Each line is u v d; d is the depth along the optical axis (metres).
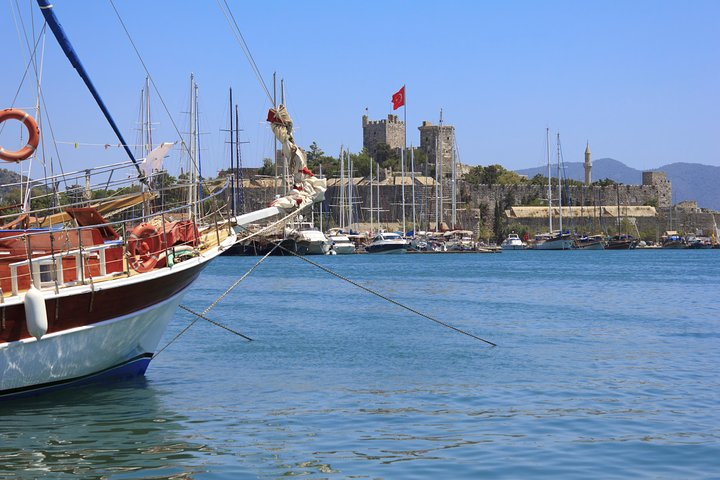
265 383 18.44
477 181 189.25
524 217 153.50
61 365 15.48
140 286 16.09
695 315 33.62
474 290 46.72
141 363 17.50
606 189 170.88
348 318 31.97
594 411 15.59
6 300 14.29
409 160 181.75
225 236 18.67
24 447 12.96
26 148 16.52
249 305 37.22
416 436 13.73
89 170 17.33
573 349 23.83
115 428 14.16
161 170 18.47
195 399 16.58
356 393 17.36
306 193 19.39
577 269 71.25
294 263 82.25
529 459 12.39
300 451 12.83
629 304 38.44
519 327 29.27
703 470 11.86
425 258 97.88
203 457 12.51
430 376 19.41
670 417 15.06
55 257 15.19
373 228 131.50
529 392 17.45
